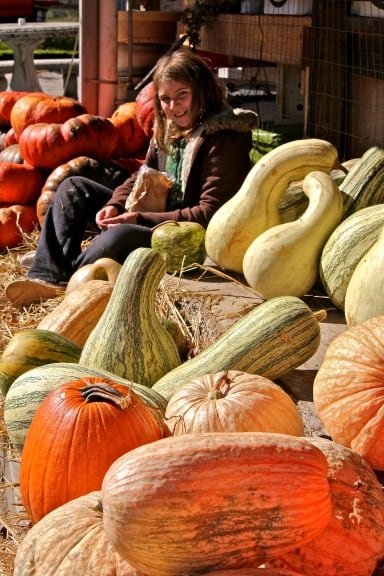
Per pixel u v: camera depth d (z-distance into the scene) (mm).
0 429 3311
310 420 2775
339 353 2510
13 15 13297
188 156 4641
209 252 3982
